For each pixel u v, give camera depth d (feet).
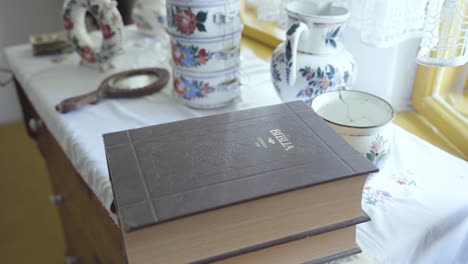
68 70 3.09
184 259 1.32
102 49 2.97
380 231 1.65
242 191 1.29
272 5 3.40
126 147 1.53
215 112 2.46
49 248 4.91
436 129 2.55
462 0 1.76
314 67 2.08
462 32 1.82
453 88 2.64
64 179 3.24
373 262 1.54
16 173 6.06
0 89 6.68
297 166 1.40
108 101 2.61
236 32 2.33
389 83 2.64
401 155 2.09
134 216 1.20
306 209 1.39
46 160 3.82
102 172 1.96
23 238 5.05
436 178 1.93
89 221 2.79
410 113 2.73
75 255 4.03
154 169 1.40
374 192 1.85
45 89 2.79
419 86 2.64
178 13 2.22
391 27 2.08
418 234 1.64
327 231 1.44
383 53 2.57
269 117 1.73
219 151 1.50
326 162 1.42
